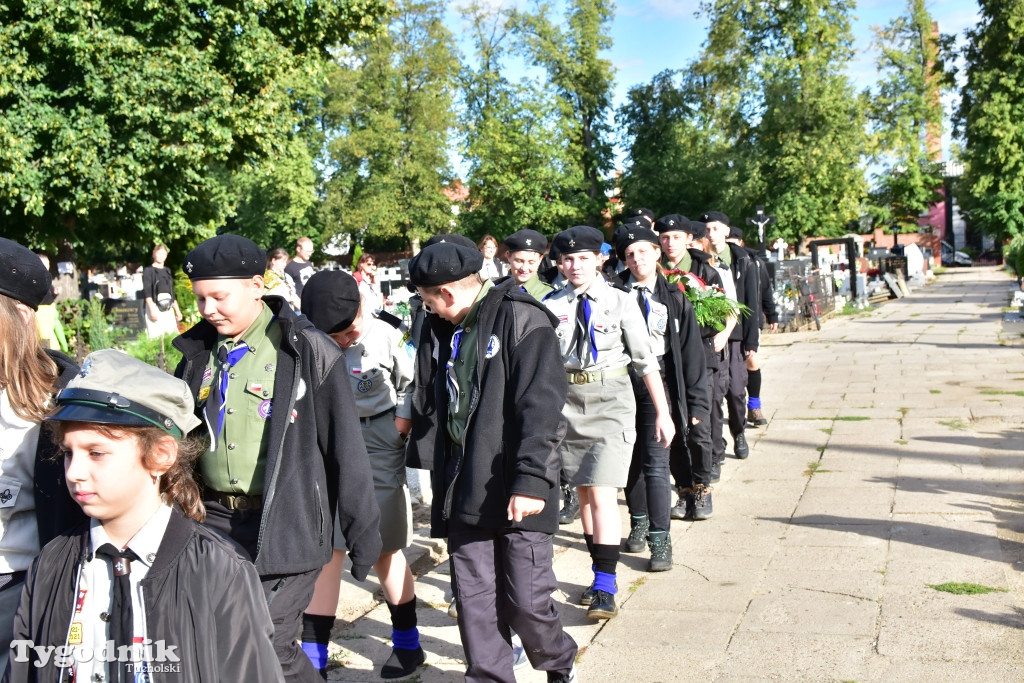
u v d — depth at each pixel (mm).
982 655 3877
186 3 18781
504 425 3311
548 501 3309
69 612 1962
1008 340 14797
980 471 6941
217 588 1950
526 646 3412
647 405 5254
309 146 48844
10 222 19156
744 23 40125
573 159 47062
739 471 7527
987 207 39781
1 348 2477
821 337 17359
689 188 48688
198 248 2912
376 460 4004
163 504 2033
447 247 3402
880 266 31500
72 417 1920
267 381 2936
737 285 7805
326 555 2918
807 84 38000
